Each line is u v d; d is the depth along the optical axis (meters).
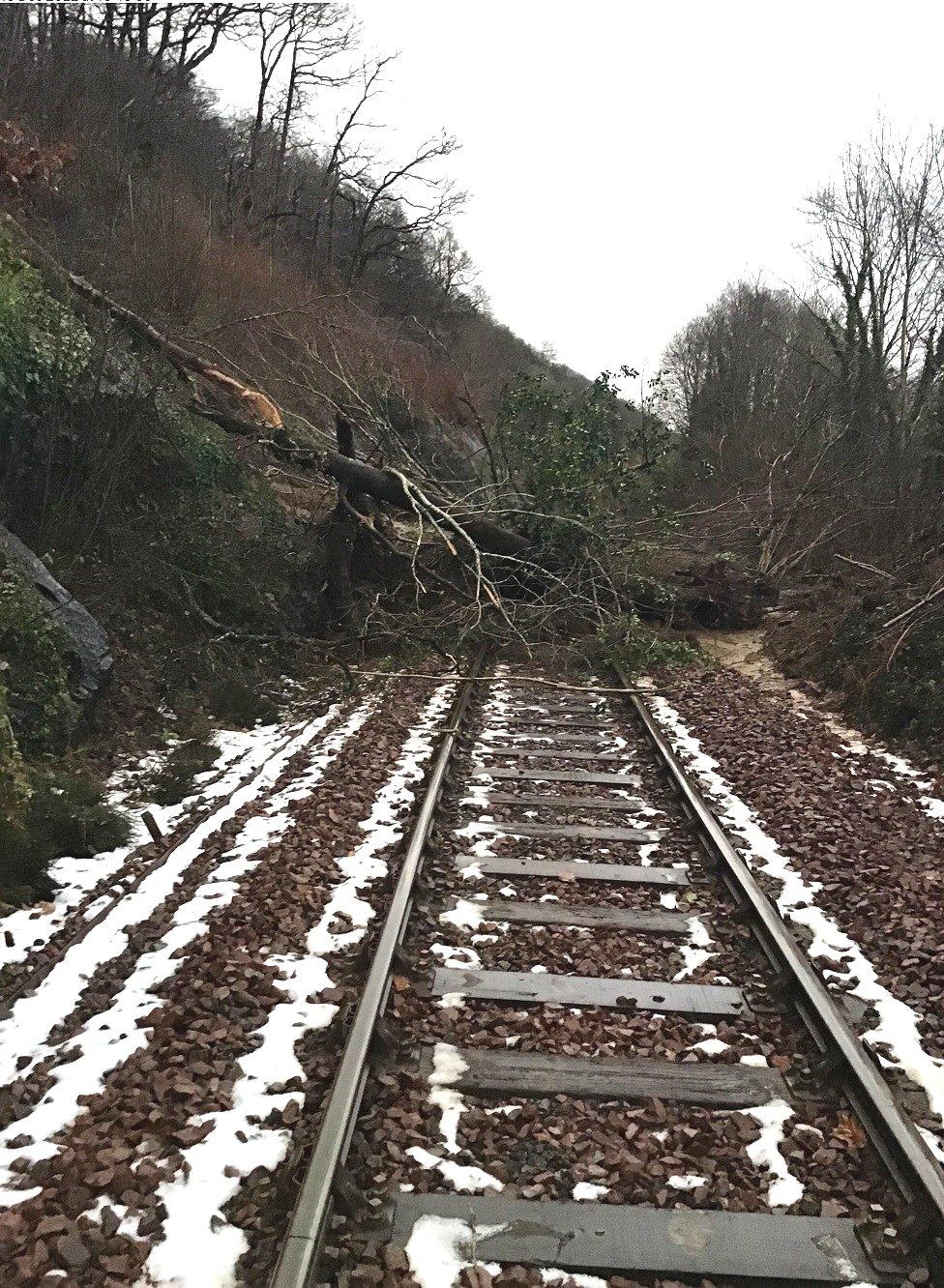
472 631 15.48
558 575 16.56
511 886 6.55
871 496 24.30
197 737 10.39
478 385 40.22
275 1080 4.27
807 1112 4.08
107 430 11.59
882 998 5.12
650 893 6.50
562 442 16.94
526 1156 3.81
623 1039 4.63
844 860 7.14
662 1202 3.56
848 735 11.66
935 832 7.93
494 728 11.19
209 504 13.67
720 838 6.94
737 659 16.77
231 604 13.20
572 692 13.45
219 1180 3.63
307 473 16.78
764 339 43.62
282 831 7.46
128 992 5.02
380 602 15.99
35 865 6.55
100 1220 3.42
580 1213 3.49
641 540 17.56
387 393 20.47
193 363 14.79
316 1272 3.09
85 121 21.59
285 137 42.25
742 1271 3.24
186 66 38.34
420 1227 3.39
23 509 11.07
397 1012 4.75
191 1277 3.21
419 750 9.96
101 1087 4.25
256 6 38.75
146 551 12.10
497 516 17.41
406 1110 4.02
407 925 5.73
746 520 24.05
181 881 6.57
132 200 18.20
